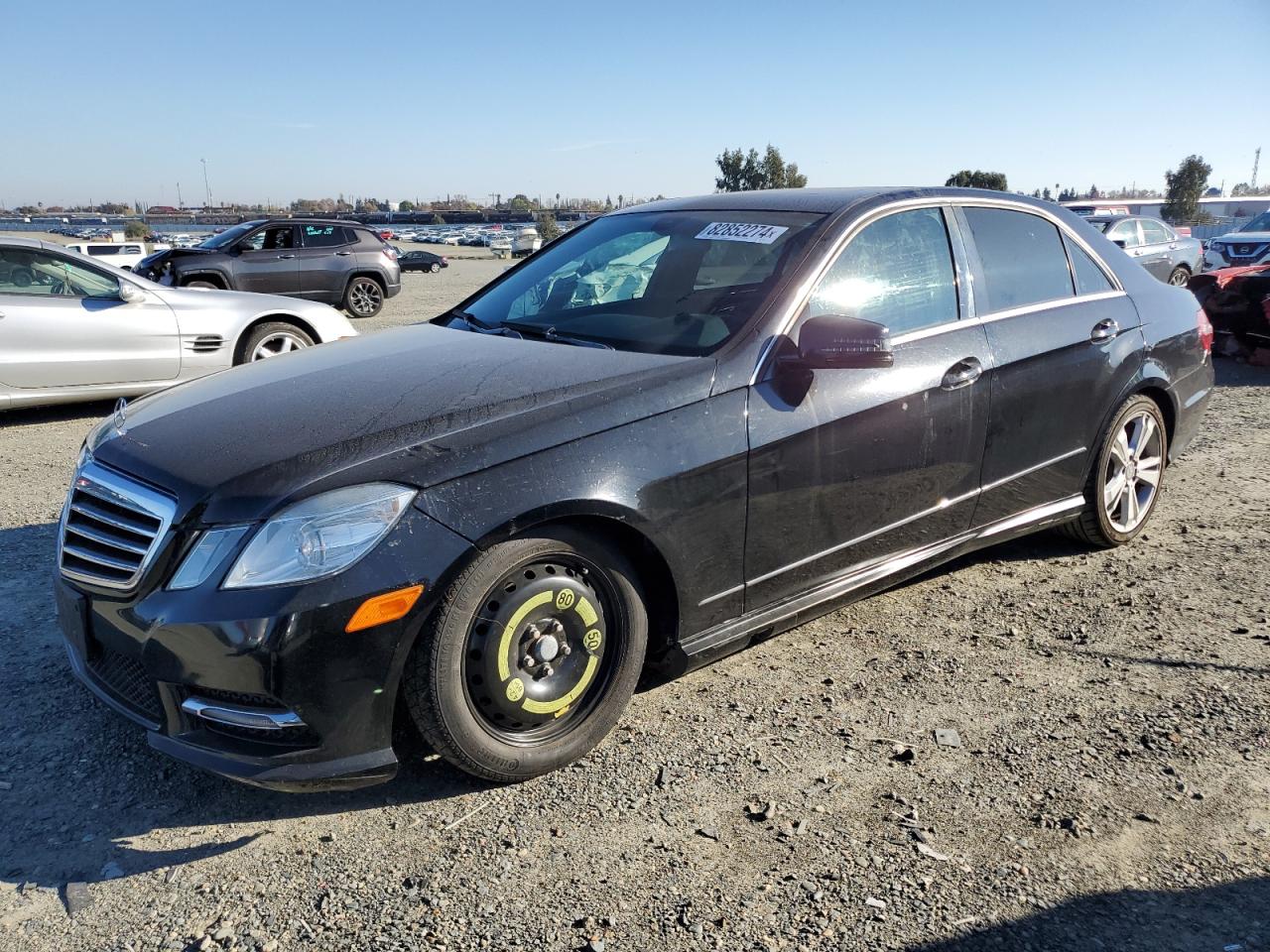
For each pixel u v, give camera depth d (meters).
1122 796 2.81
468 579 2.64
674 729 3.19
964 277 3.92
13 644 3.76
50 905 2.39
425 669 2.62
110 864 2.54
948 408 3.70
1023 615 4.07
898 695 3.41
